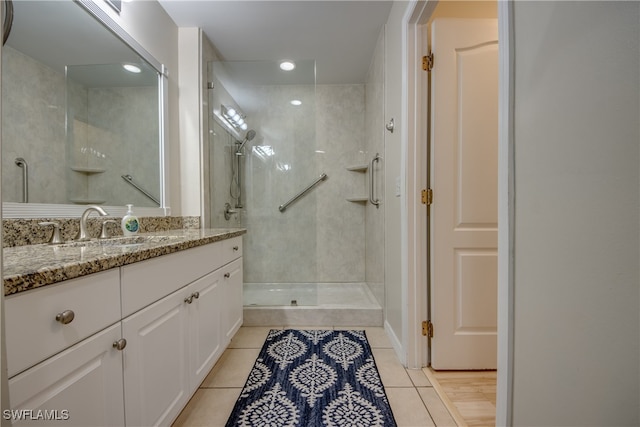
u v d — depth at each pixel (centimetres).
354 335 208
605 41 50
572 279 57
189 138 219
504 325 76
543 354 65
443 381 153
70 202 132
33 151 116
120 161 163
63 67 129
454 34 155
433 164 158
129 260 84
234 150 272
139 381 90
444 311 160
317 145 314
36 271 57
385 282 218
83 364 70
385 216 216
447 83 156
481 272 160
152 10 187
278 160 286
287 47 245
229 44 240
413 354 164
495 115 157
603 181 51
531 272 68
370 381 151
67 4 131
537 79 65
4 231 103
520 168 71
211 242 143
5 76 106
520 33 70
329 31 223
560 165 59
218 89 247
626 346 47
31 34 116
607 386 50
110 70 155
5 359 45
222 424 121
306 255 287
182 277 117
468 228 160
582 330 55
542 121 64
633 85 46
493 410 131
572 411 57
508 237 75
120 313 82
